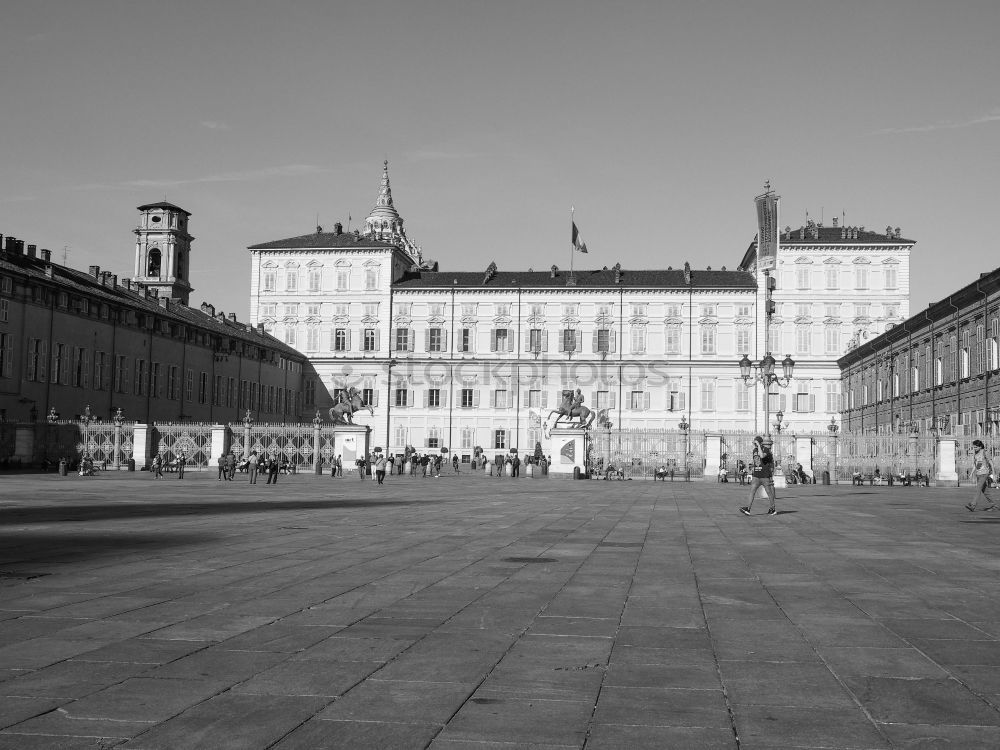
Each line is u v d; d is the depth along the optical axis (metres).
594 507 33.56
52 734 6.72
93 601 12.17
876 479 67.56
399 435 119.56
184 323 96.69
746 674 8.59
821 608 12.06
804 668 8.83
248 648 9.48
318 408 120.94
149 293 101.88
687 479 67.62
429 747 6.51
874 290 114.88
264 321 122.00
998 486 60.19
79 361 81.25
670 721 7.13
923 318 81.06
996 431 64.56
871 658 9.25
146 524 23.83
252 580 14.13
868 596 13.08
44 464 69.81
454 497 40.19
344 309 120.88
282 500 36.06
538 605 12.13
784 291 115.75
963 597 13.02
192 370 98.62
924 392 82.56
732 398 116.25
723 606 12.17
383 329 120.06
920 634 10.43
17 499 34.41
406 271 127.62
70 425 71.81
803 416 115.44
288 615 11.30
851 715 7.32
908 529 24.52
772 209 45.81
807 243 115.44
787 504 37.47
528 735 6.77
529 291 118.81
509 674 8.51
